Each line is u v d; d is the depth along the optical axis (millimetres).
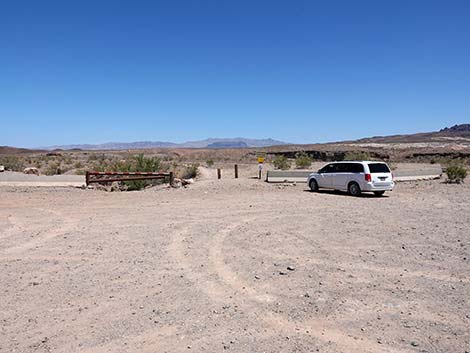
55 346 4836
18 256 8789
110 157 79875
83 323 5449
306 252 9000
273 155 85188
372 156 76000
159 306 6004
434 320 5461
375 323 5391
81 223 12648
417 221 12695
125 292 6586
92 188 23297
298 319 5527
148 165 29922
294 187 24328
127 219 13359
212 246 9594
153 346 4816
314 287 6758
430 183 26641
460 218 13195
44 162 60219
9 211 15188
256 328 5270
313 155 79312
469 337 4977
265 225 12188
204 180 28031
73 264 8164
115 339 4996
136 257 8648
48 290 6688
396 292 6508
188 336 5055
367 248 9312
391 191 22625
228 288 6750
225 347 4766
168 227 11945
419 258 8453
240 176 33469
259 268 7828
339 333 5117
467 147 100812
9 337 5066
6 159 58125
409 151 85312
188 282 7055
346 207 16031
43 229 11719
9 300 6258
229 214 14312
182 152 118375
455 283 6930
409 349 4699
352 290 6609
